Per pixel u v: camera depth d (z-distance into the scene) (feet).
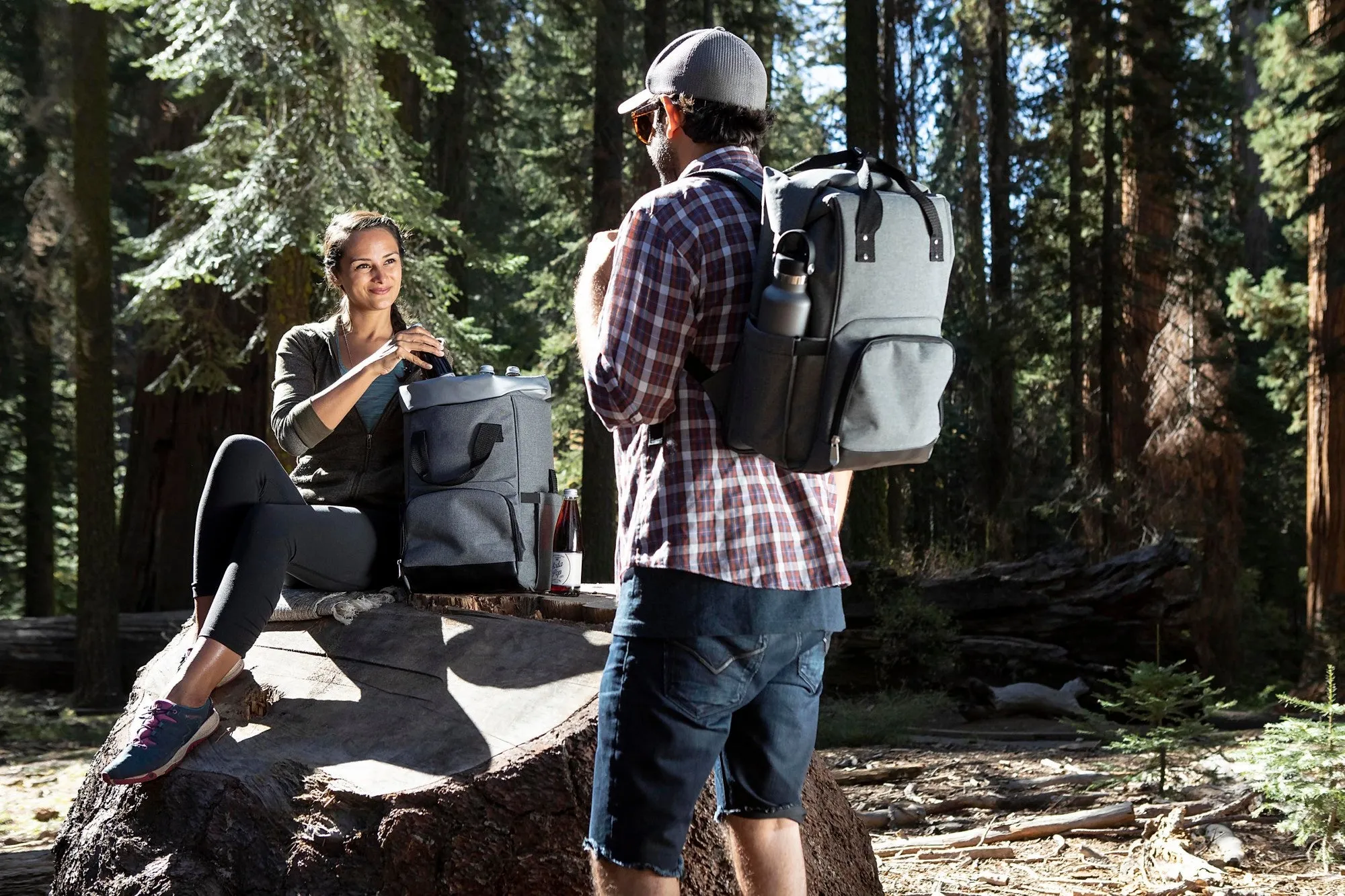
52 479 71.26
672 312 6.67
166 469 48.65
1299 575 75.31
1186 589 50.80
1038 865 14.44
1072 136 61.87
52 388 71.82
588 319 7.58
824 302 6.39
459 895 8.79
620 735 6.88
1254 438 65.51
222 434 48.39
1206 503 54.80
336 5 32.73
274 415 11.93
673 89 7.29
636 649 6.84
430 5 50.37
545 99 71.36
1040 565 38.93
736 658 6.77
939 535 73.97
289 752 10.15
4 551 76.89
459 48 52.21
